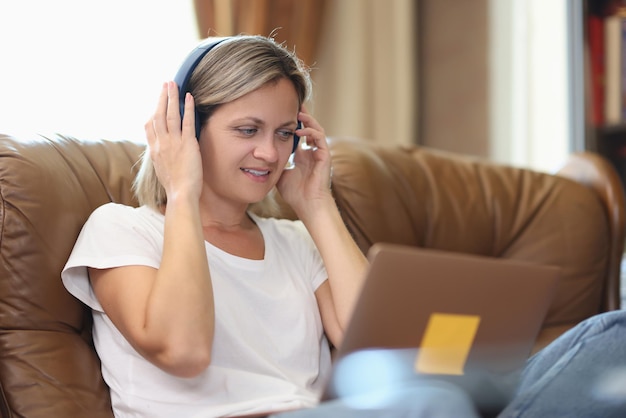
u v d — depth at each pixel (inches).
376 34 128.7
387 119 129.9
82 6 98.4
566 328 89.7
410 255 46.8
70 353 60.9
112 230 60.6
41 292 60.5
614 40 127.4
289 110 63.8
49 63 96.0
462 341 51.1
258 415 54.2
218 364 60.4
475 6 132.0
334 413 47.1
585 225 93.8
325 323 69.1
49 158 64.9
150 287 57.2
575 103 127.9
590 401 51.8
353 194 83.4
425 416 47.5
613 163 129.3
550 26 132.6
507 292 50.6
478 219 91.1
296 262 70.0
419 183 90.0
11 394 58.3
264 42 63.9
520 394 51.8
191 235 57.9
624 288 112.7
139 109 102.9
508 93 131.7
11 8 93.6
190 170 60.4
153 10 104.3
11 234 60.1
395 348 49.3
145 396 58.7
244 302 63.5
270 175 64.5
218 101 62.1
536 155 134.0
